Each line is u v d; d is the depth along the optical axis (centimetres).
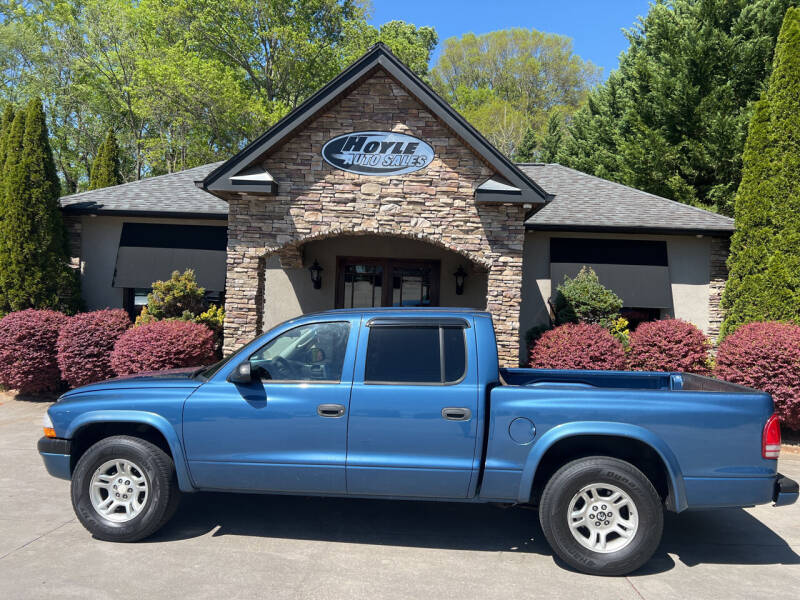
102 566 400
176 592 365
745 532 501
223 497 554
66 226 1225
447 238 935
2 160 1211
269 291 1287
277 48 2919
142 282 1195
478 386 426
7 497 535
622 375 559
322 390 434
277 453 434
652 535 398
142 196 1282
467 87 4347
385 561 422
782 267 977
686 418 404
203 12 2761
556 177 1505
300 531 474
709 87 1825
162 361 859
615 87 2597
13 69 3006
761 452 402
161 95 2566
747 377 820
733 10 1856
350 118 933
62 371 955
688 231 1166
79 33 2869
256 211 946
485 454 422
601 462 408
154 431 468
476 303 1277
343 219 940
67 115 3098
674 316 1207
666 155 1848
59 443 454
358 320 453
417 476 425
